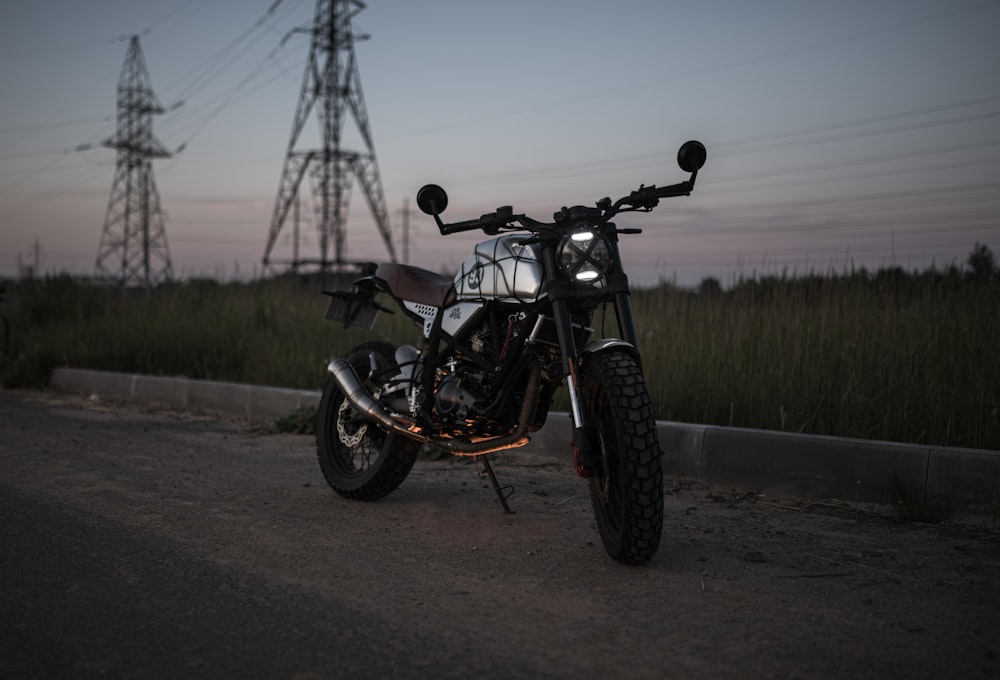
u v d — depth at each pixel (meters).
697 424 5.60
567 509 4.79
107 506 4.73
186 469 5.84
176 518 4.50
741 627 2.98
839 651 2.77
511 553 3.91
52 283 15.00
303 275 15.17
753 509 4.77
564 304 3.68
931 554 3.89
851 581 3.51
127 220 59.28
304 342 10.39
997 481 4.37
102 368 11.09
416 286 4.71
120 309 14.06
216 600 3.26
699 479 5.41
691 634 2.91
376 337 10.05
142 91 60.00
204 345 11.05
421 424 4.46
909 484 4.63
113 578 3.51
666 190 3.84
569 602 3.23
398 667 2.66
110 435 7.26
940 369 5.69
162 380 9.65
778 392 6.02
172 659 2.72
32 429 7.51
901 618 3.07
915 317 6.59
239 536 4.17
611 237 3.86
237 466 6.00
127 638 2.88
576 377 3.62
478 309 4.16
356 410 4.94
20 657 2.73
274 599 3.27
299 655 2.75
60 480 5.39
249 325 11.65
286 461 6.23
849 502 4.82
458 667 2.65
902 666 2.66
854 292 7.48
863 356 6.05
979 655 2.75
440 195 4.01
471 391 4.11
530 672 2.62
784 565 3.72
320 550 3.95
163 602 3.23
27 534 4.14
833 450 4.89
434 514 4.66
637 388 3.58
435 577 3.55
